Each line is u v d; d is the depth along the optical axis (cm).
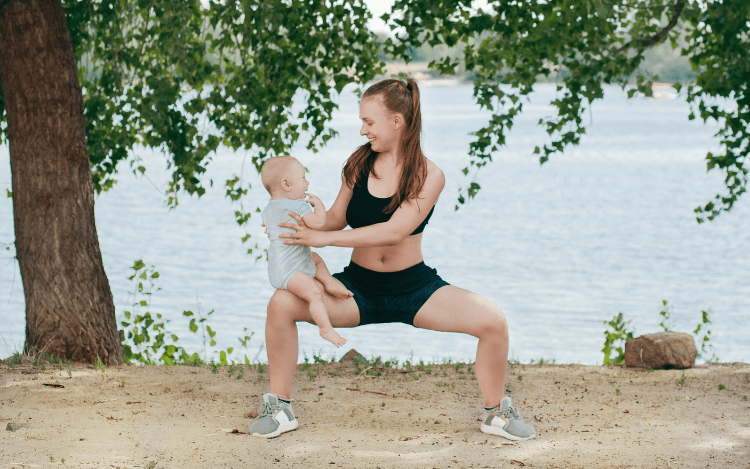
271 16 578
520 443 394
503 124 681
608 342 695
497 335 388
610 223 2414
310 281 380
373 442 393
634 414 455
